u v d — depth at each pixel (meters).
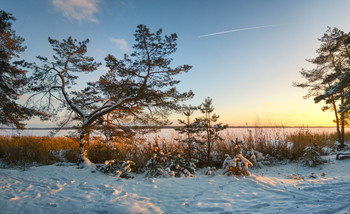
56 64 10.05
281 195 4.65
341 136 16.08
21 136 12.62
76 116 10.84
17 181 6.10
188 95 9.86
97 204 4.20
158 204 4.22
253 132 12.16
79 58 10.74
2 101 10.09
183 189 5.34
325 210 3.58
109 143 10.46
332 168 8.38
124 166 7.92
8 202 4.25
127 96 9.91
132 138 10.32
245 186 5.48
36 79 9.79
